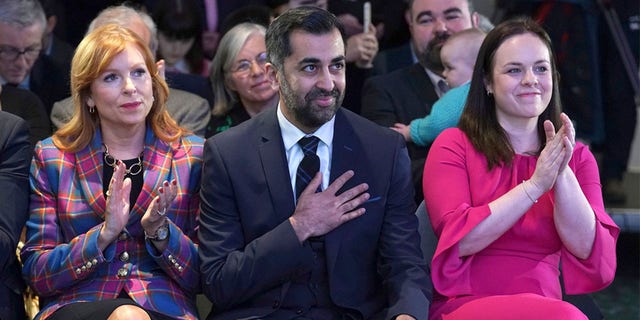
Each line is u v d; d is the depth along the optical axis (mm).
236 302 9359
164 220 9328
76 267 9250
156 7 14773
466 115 10047
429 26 13172
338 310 9422
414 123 11891
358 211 9344
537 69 9758
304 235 9195
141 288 9453
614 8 16859
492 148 9836
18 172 9672
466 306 9383
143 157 9719
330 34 9195
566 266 9766
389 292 9352
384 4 15273
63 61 14117
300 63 9172
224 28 13570
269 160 9461
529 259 9711
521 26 9859
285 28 9242
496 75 9812
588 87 16625
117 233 9203
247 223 9422
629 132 17172
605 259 9609
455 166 9891
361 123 9703
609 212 16094
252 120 9656
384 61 14711
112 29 9609
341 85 9273
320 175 9297
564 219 9477
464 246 9555
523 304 9156
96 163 9609
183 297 9648
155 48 12500
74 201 9539
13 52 12719
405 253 9445
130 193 9641
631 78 16938
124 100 9438
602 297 14617
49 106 14016
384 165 9555
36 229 9539
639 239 16641
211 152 9523
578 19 16453
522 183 9469
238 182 9430
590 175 9977
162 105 9805
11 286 9617
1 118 9758
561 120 9828
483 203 9766
